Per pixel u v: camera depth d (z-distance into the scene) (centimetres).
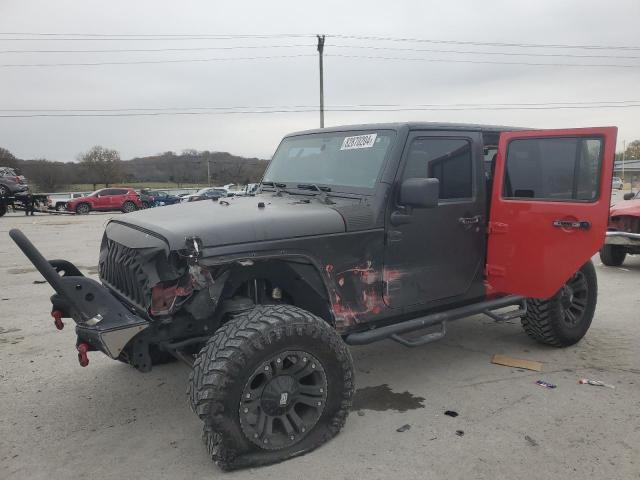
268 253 308
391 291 364
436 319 391
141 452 316
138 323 295
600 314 608
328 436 316
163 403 385
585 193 371
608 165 360
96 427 349
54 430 345
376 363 464
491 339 524
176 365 459
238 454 288
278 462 298
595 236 363
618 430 334
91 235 1598
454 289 405
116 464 303
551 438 325
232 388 277
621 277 836
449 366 453
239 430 284
